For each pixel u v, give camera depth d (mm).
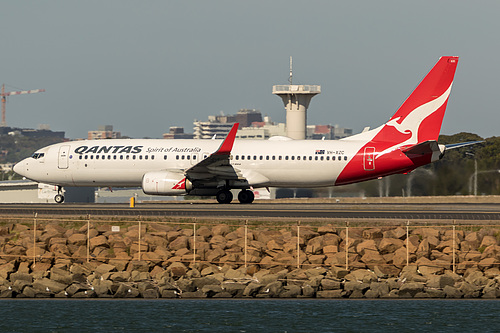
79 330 141875
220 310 153250
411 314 150375
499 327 142625
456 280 165125
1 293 163375
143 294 162250
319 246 177500
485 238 180250
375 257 173375
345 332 141250
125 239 184250
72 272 169750
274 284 162250
